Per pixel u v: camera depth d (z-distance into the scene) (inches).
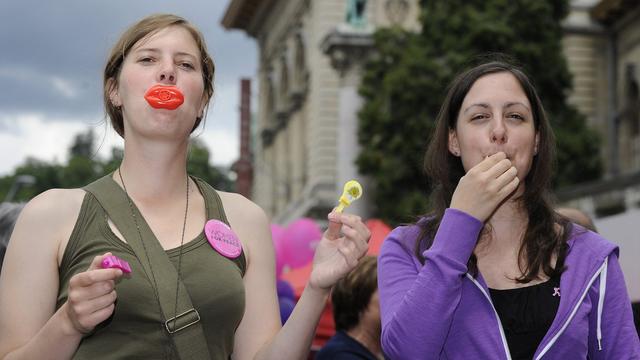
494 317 129.6
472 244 128.7
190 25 136.1
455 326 130.0
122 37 133.5
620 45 1268.5
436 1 1036.5
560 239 135.0
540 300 130.8
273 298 134.6
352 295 215.5
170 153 129.6
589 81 1273.4
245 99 709.3
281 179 1568.7
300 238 426.3
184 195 132.0
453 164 146.6
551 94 1050.7
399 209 994.1
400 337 127.9
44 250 123.0
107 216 125.6
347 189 130.3
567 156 1056.2
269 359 127.5
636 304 213.6
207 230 128.0
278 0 1614.2
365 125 1048.8
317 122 1316.4
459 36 1013.8
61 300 122.0
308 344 128.8
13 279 122.0
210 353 123.9
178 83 130.0
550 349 127.6
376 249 294.0
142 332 120.5
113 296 110.8
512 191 130.2
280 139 1604.3
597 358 132.1
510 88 138.6
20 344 119.5
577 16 1269.7
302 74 1454.2
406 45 1085.8
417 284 128.6
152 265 122.6
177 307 121.5
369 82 1093.1
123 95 130.7
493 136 135.1
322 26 1321.4
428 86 1013.2
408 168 1023.6
